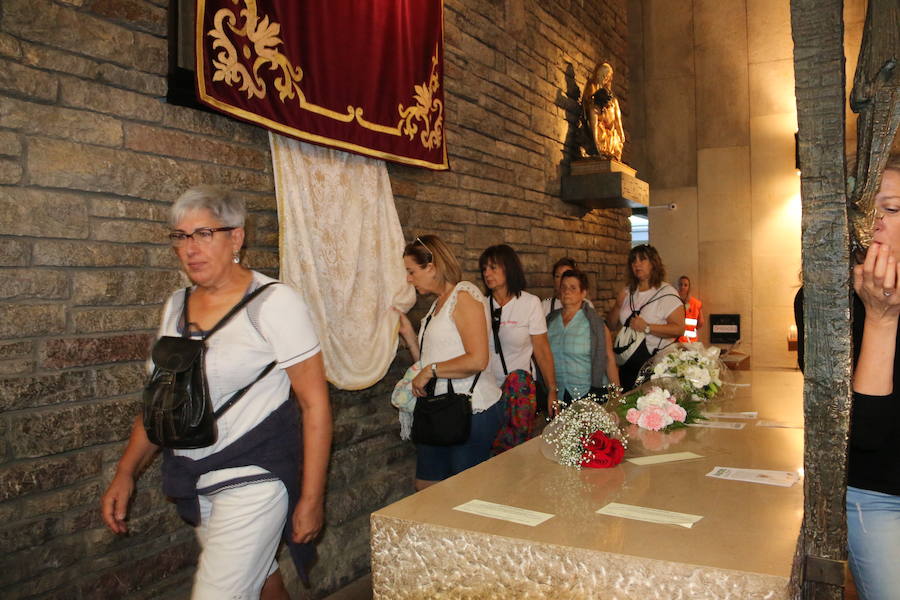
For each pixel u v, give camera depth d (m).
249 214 3.09
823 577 1.19
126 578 2.53
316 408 2.02
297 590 3.29
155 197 2.65
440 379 3.09
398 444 4.04
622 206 6.77
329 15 3.35
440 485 1.85
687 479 1.88
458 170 4.61
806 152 1.12
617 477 1.91
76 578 2.38
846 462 1.17
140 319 2.58
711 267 9.80
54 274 2.33
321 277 3.41
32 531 2.24
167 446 1.88
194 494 1.96
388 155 3.75
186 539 2.75
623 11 8.31
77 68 2.38
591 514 1.60
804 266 1.16
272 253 3.22
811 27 1.09
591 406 2.17
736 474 1.92
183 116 2.77
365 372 3.61
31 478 2.24
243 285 2.03
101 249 2.46
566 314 4.33
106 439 2.45
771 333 9.52
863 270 1.30
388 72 3.76
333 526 3.53
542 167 5.88
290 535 2.02
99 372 2.44
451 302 3.12
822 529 1.19
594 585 1.37
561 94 6.31
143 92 2.61
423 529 1.54
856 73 1.08
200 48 2.65
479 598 1.49
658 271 4.79
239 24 2.84
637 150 10.14
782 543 1.39
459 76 4.63
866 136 1.10
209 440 1.87
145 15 2.60
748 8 9.59
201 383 1.87
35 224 2.27
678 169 9.95
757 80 9.58
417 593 1.56
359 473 3.73
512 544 1.45
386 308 3.82
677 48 9.92
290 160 3.26
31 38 2.26
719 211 9.76
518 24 5.40
